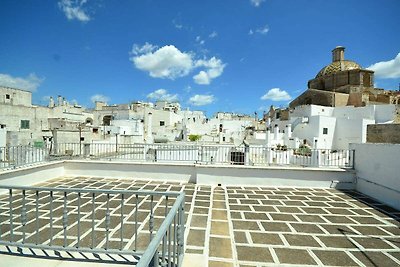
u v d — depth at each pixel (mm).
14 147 10023
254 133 35375
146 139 31688
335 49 41125
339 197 7762
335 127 30594
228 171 9336
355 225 5465
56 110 37125
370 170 7957
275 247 4387
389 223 5605
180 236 3436
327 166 9398
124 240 4504
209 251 4207
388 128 15047
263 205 6852
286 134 30953
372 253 4227
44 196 7320
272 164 9867
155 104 60562
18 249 4000
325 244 4531
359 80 35594
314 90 37875
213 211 6301
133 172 10117
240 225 5383
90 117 46656
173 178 9898
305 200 7387
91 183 9250
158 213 6023
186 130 38438
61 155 12070
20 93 35844
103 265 3598
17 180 8133
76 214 5809
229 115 66875
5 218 5520
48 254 3857
